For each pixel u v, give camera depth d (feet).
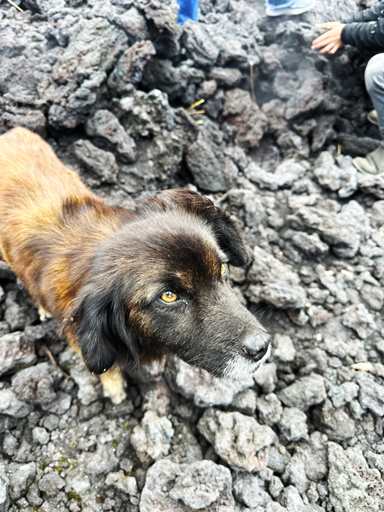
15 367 1.58
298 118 2.52
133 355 1.35
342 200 2.35
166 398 1.62
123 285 1.20
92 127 2.16
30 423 1.55
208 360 1.21
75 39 2.19
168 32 2.24
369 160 2.41
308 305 1.93
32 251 1.42
